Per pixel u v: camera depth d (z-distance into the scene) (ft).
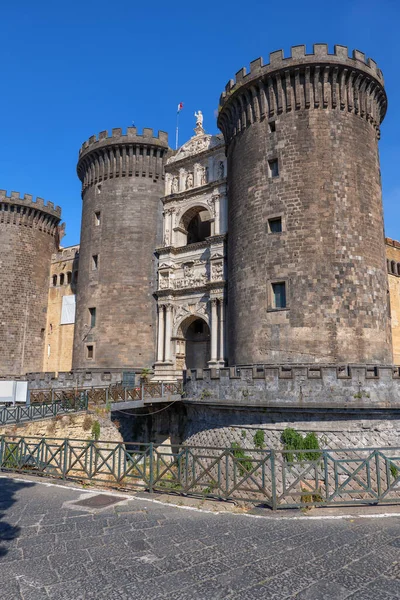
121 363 137.59
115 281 142.82
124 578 24.50
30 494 42.88
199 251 135.03
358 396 72.13
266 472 73.00
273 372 77.25
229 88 117.29
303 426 74.49
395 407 71.56
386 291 102.68
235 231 110.52
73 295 177.68
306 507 38.34
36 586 23.65
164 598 22.34
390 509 37.42
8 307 174.19
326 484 39.47
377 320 97.09
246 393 79.61
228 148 122.01
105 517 35.45
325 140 101.35
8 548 28.86
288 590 23.12
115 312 140.87
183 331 137.80
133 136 148.05
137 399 99.76
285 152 102.99
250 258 104.01
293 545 29.25
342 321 93.35
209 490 46.78
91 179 155.53
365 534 31.27
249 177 108.06
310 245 96.68
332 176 99.76
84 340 143.74
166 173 150.51
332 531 31.96
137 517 35.42
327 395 73.10
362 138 105.09
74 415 82.02
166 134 152.66
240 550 28.43
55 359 177.47
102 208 150.00
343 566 25.96
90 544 29.48
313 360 92.02
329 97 103.09
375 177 105.91
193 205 138.82
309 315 93.91
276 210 101.71
